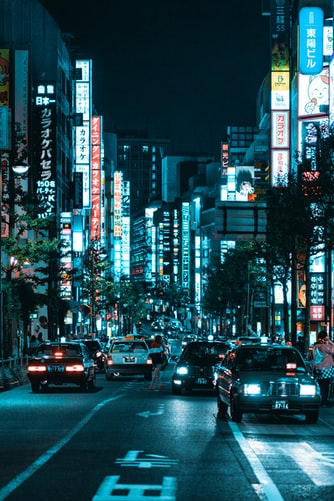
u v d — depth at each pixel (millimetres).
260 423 21797
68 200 102812
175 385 32750
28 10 94375
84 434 18375
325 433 19406
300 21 82625
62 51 98375
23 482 11977
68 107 102750
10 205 53750
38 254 53281
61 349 36125
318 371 27734
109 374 44250
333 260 77625
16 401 28891
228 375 22547
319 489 11641
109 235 188875
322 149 39719
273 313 71375
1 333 39125
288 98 89000
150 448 15984
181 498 10758
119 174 191375
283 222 43031
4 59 85562
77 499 10609
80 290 108250
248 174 151875
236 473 13055
